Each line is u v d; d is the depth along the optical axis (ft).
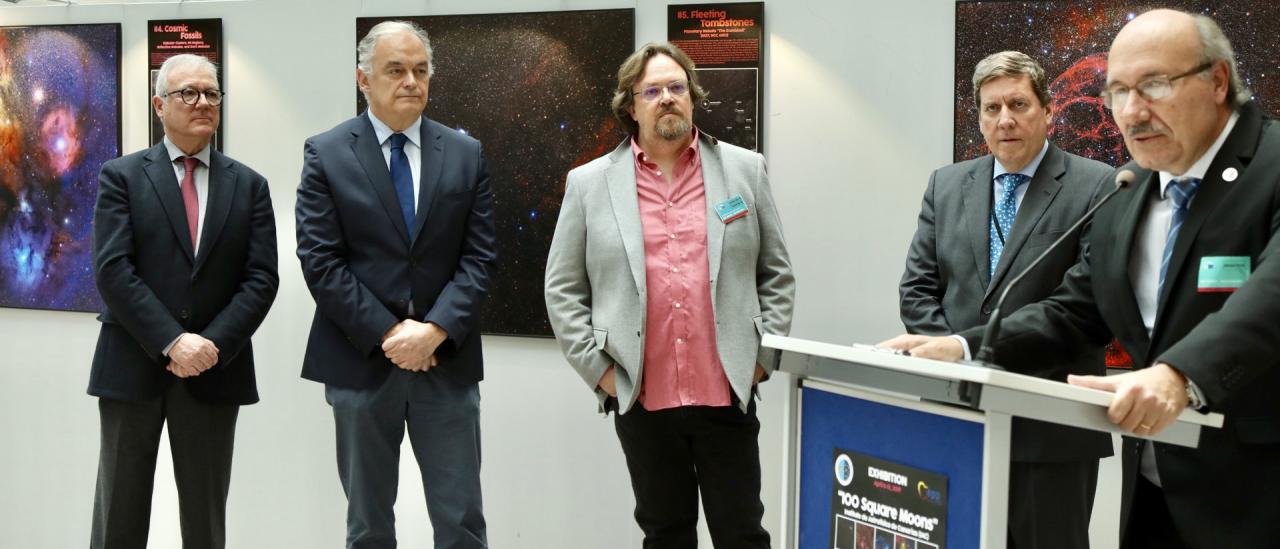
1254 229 5.87
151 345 10.44
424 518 12.98
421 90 10.33
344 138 10.32
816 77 11.75
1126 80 6.06
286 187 13.12
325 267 9.89
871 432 5.93
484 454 12.78
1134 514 6.56
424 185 10.28
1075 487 8.54
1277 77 10.42
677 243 9.65
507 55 12.35
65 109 13.61
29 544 14.07
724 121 11.84
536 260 12.39
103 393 10.77
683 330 9.51
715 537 9.82
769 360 9.40
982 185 9.61
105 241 10.64
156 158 11.03
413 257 10.14
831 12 11.69
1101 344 7.34
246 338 10.99
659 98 9.65
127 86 13.48
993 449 5.09
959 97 11.29
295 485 13.33
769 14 11.82
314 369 10.28
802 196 11.85
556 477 12.62
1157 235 6.51
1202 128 5.99
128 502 10.94
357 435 10.12
